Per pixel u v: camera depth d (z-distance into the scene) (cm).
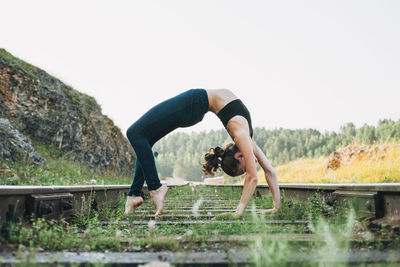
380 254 170
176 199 773
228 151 380
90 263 158
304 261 151
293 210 380
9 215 213
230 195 854
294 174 2081
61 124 1309
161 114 365
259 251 159
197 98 367
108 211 406
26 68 1305
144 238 235
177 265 157
